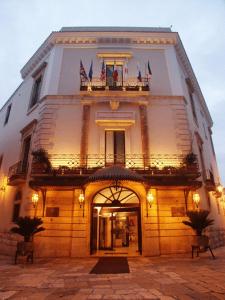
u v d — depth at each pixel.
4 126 20.80
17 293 5.05
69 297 4.70
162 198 11.98
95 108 14.26
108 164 12.52
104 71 14.67
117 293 4.91
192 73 19.47
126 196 12.19
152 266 8.23
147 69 15.82
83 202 11.66
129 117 13.84
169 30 17.84
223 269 7.27
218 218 16.80
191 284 5.52
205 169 16.17
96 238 12.45
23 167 14.73
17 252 9.43
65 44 16.64
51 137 13.50
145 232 11.31
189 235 11.43
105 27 17.81
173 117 14.09
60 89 14.95
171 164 12.91
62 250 11.11
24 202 12.81
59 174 11.76
